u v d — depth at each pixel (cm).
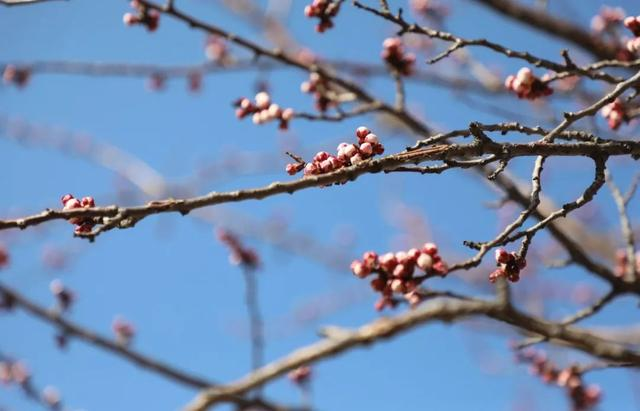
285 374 132
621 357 117
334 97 124
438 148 98
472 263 101
